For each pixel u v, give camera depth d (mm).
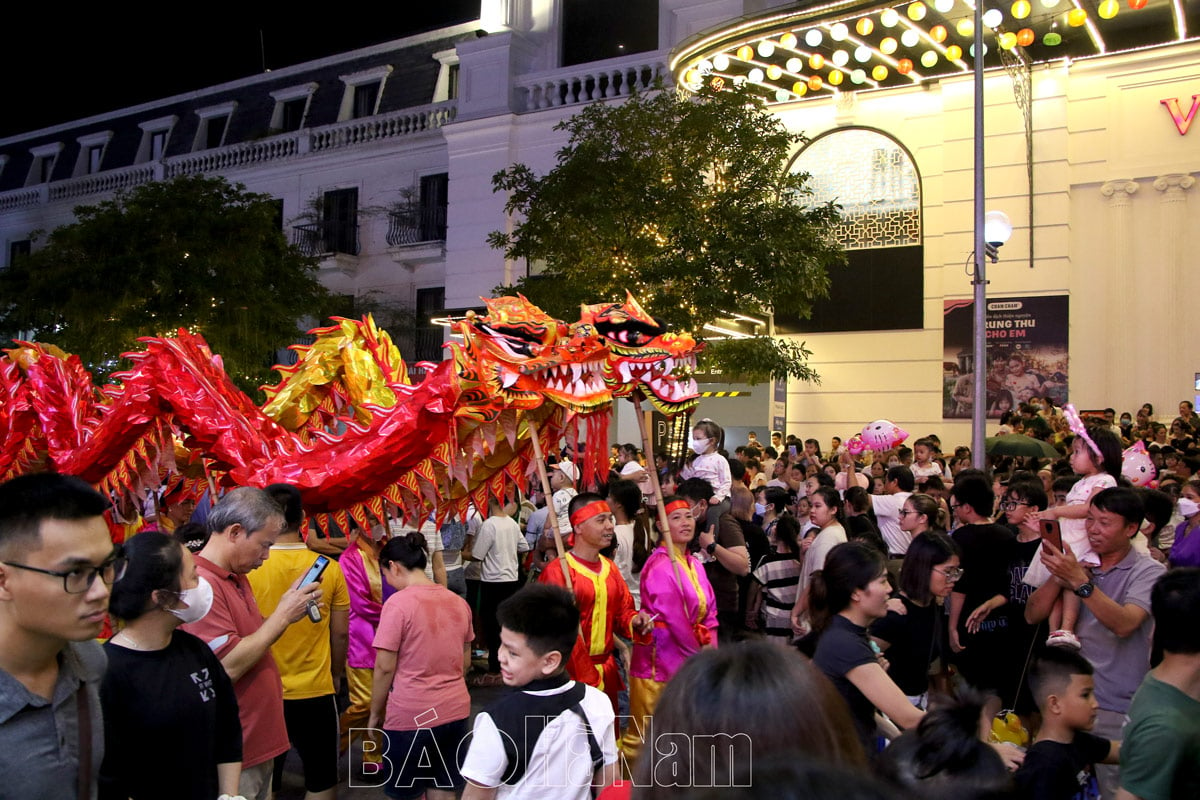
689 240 12914
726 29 16297
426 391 5602
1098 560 5465
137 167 25906
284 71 25359
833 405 17906
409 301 22109
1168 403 15789
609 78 19156
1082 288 16453
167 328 16344
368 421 6406
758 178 13422
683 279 12898
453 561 8805
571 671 5383
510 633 3537
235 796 3361
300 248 22922
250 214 17422
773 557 8070
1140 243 16156
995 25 15484
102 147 27812
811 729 1654
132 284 16359
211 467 6164
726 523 7230
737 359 14297
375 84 23766
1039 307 16266
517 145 19953
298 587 3941
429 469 5805
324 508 5832
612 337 5867
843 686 3830
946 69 17609
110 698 3096
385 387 6523
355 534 6855
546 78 19766
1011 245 16578
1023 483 6125
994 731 4965
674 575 5531
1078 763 3607
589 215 13211
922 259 17469
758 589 7957
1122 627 4586
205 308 16719
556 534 5418
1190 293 15820
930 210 17438
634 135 13508
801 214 14008
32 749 2395
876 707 3865
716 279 12922
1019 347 16344
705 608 5523
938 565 4844
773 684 1687
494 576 9141
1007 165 16734
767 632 7637
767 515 9250
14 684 2367
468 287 20156
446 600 5238
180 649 3328
